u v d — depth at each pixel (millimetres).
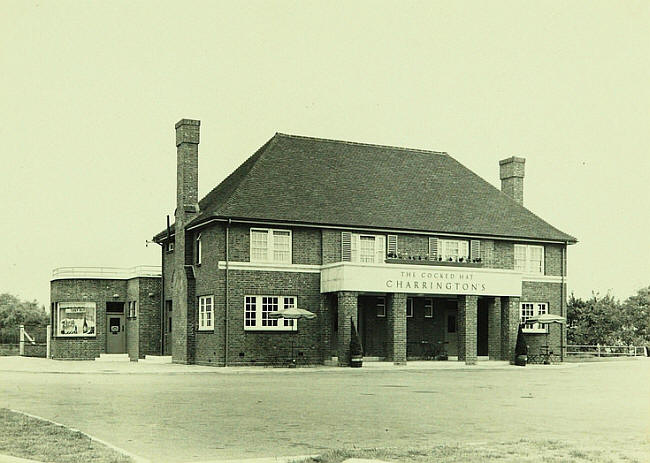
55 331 50250
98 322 49875
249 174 42500
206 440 14109
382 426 16141
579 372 36812
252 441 14023
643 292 73750
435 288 40719
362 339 42844
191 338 42375
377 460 11555
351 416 17891
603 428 15953
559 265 48469
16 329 102688
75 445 12727
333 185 44125
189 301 42594
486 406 20344
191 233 43562
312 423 16562
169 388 25781
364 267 39250
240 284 39625
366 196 44344
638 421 17188
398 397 22766
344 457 11898
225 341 39062
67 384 27688
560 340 47594
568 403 21219
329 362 40969
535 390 25672
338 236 41906
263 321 40031
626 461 11508
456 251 45188
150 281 48812
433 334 44750
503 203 48812
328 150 46625
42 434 13859
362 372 35906
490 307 44000
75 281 49406
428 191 46906
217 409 19188
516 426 16250
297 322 40562
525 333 46656
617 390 25797
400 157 48812
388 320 40219
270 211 40500
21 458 11523
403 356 39938
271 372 35625
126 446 13406
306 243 41250
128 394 23359
